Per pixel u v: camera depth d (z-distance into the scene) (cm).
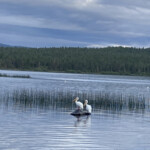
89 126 2928
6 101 4322
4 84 7444
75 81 10300
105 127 2908
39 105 4116
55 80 10312
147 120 3347
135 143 2381
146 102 4966
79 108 3578
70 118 3316
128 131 2773
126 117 3519
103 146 2280
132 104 4512
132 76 19288
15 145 2206
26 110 3675
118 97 5019
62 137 2467
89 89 7062
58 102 4428
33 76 12444
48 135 2503
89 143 2339
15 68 19662
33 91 5650
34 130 2645
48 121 3070
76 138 2456
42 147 2191
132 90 7456
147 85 9769
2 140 2311
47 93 5309
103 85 8856
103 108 4159
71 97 4666
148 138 2536
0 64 19512
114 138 2506
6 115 3288
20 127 2734
